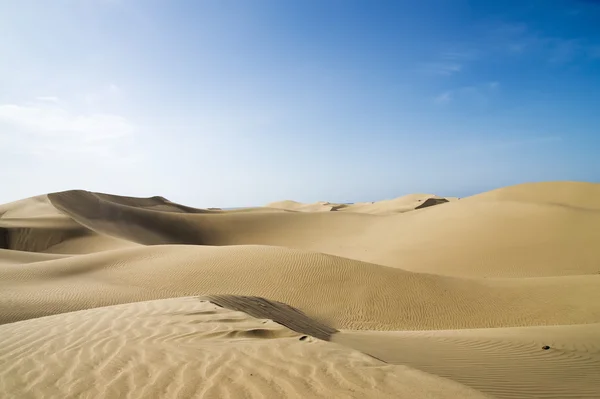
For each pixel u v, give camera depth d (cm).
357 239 5088
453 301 1667
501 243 3303
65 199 5619
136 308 781
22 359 498
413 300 1683
